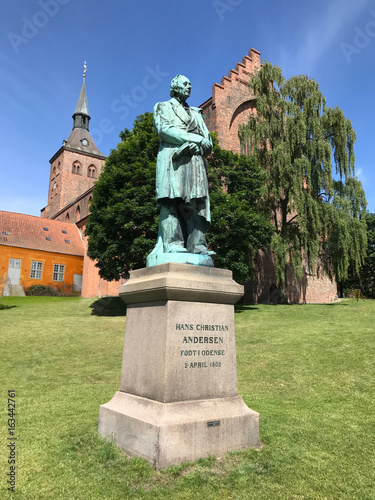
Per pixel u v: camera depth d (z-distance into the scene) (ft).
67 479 12.45
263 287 108.37
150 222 66.74
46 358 39.58
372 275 157.79
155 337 14.71
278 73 93.66
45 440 16.15
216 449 14.01
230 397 15.26
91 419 19.36
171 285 14.24
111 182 74.02
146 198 69.00
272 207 92.07
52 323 61.67
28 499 11.30
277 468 13.39
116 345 46.03
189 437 13.39
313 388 27.02
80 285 150.10
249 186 83.30
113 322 62.18
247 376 30.99
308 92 92.43
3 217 149.79
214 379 14.97
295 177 83.82
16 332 53.72
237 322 59.26
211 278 15.93
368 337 39.93
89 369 35.04
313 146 86.79
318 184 86.28
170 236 17.26
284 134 91.30
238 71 117.60
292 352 37.09
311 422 19.40
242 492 11.72
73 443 15.55
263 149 93.45
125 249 71.26
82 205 166.81
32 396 25.40
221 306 15.79
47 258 145.07
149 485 11.87
